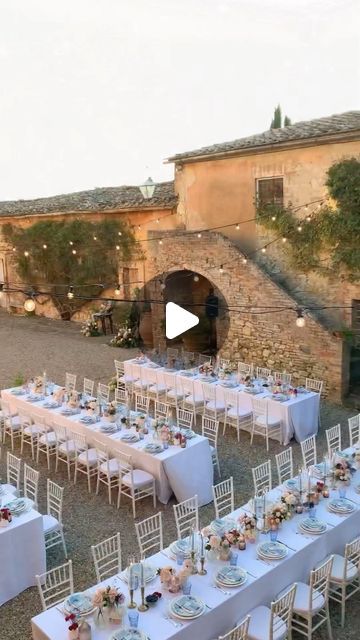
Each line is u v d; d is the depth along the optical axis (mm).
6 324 22875
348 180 12758
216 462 9711
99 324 20359
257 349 14398
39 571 6922
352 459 8070
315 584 5746
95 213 20375
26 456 10695
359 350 13867
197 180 16781
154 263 16547
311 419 11219
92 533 8008
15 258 24641
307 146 13680
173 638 4906
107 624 5020
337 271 13391
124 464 8867
